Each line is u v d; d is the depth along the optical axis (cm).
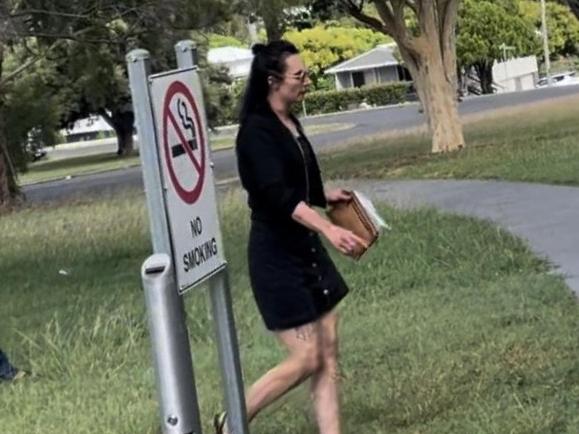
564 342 631
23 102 2891
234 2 1983
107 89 2811
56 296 1022
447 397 557
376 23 2509
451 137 2416
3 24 1628
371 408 551
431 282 877
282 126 466
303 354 474
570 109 3366
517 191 1397
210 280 382
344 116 5612
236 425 393
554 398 539
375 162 2308
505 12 6800
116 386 658
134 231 1435
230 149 4091
